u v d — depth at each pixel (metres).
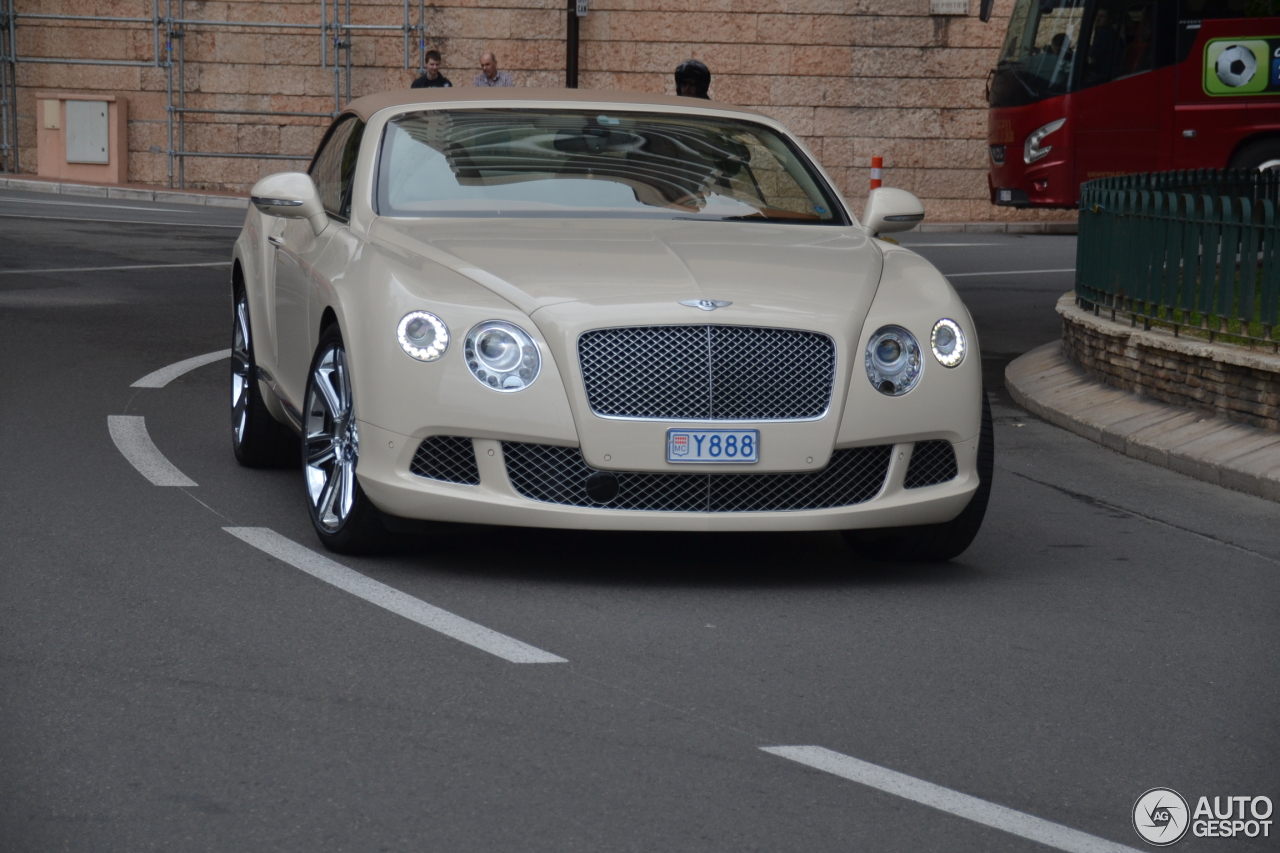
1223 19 22.50
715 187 7.56
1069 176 22.98
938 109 29.55
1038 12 23.31
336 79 29.36
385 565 6.40
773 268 6.51
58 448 8.53
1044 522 7.84
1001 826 4.04
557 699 4.88
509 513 6.02
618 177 7.49
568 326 5.98
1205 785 4.39
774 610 5.99
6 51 30.12
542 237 6.79
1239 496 8.59
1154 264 10.52
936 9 29.27
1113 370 10.87
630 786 4.21
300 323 7.22
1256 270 9.50
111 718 4.57
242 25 29.61
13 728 4.46
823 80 29.48
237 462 8.41
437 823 3.93
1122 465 9.41
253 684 4.91
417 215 7.12
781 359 6.09
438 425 6.02
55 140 29.97
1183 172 12.65
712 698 4.94
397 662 5.18
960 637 5.73
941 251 23.00
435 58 24.02
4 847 3.70
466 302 6.09
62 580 5.98
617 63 29.53
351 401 6.37
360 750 4.39
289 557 6.45
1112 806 4.21
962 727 4.78
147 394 10.37
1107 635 5.85
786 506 6.14
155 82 29.91
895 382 6.23
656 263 6.44
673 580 6.38
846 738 4.64
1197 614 6.20
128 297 15.08
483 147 7.58
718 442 6.00
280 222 8.23
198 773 4.20
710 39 29.44
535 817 3.98
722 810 4.07
